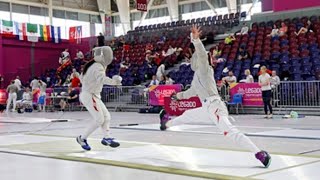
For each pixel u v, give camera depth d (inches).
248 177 152.4
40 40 1080.8
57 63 1114.1
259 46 714.8
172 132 323.0
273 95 535.2
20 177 161.3
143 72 799.7
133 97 687.7
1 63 993.5
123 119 487.8
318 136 281.4
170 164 183.0
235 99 552.1
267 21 841.5
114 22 1396.4
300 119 446.9
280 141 258.8
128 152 221.8
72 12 1334.9
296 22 767.1
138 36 1081.4
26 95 775.7
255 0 1064.8
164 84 636.1
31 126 412.2
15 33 1027.9
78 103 757.9
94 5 1398.9
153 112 625.0
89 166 183.0
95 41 1093.8
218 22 1002.7
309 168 168.2
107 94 722.8
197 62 186.7
